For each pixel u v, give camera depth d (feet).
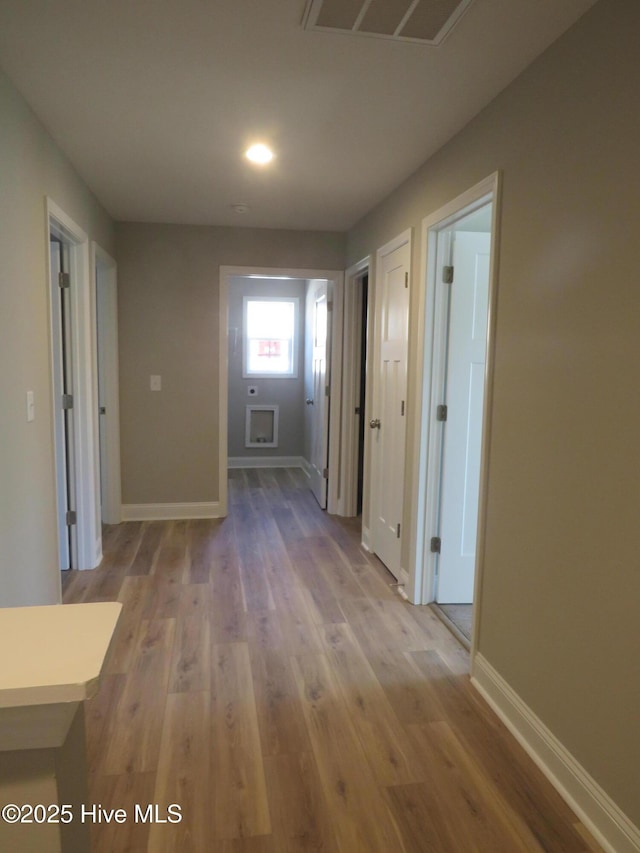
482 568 7.56
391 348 11.49
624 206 4.89
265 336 22.24
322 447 16.48
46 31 5.88
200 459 15.31
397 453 11.17
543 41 5.92
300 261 15.11
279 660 8.27
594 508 5.31
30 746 2.31
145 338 14.73
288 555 12.61
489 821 5.47
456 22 5.61
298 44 6.09
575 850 5.16
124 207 12.85
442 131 8.29
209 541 13.46
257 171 10.22
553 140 5.93
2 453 6.43
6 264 6.60
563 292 5.77
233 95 7.29
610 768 5.12
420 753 6.38
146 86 7.06
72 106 7.58
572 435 5.64
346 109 7.63
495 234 7.11
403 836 5.28
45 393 8.02
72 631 2.56
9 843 2.39
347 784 5.90
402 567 10.88
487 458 7.38
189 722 6.82
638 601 4.77
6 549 6.53
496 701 7.15
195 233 14.60
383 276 12.02
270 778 5.96
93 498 11.63
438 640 8.93
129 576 11.27
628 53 4.83
